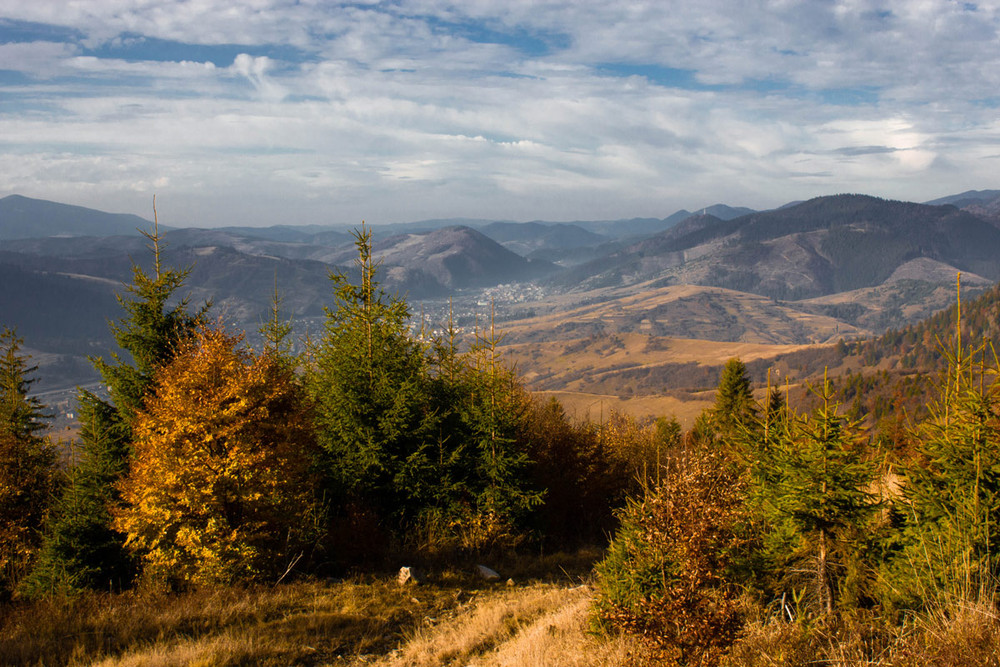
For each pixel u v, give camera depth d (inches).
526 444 654.5
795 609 263.1
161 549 460.8
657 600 227.5
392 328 624.4
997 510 237.6
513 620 377.1
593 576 499.8
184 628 360.2
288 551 483.5
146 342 589.9
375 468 588.7
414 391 603.8
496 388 624.7
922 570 233.8
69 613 380.5
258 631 357.1
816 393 289.1
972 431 249.8
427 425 599.5
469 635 353.4
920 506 259.4
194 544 449.7
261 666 312.8
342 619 382.6
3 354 743.7
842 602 255.9
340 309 624.1
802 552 272.1
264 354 528.1
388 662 325.1
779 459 292.8
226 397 466.0
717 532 228.7
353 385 599.8
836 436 275.9
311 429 514.0
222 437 470.6
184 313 615.8
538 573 535.2
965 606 192.4
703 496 229.3
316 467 581.6
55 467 703.1
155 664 301.0
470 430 632.4
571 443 779.4
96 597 421.7
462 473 625.3
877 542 262.4
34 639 337.7
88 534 478.6
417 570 494.3
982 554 223.5
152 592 436.8
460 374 694.5
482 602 433.1
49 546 470.9
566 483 736.3
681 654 216.8
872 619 241.6
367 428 582.2
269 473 471.2
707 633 214.2
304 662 322.7
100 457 547.2
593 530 731.4
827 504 264.4
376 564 517.7
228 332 516.4
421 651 336.5
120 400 568.7
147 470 460.1
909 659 189.0
